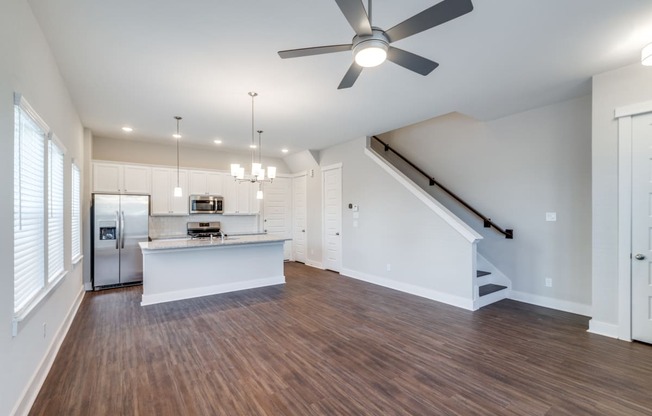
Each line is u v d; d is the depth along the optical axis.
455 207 5.22
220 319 3.79
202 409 2.08
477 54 2.78
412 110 4.31
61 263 3.24
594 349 2.91
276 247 5.64
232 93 3.68
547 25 2.35
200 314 3.97
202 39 2.54
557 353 2.84
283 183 8.05
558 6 2.13
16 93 1.88
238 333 3.35
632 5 2.11
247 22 2.31
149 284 4.42
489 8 2.14
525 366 2.62
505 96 3.79
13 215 1.85
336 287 5.36
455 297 4.31
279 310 4.13
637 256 3.02
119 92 3.64
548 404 2.11
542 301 4.23
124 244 5.42
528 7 2.14
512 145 4.48
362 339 3.19
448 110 4.33
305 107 4.18
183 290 4.68
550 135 4.11
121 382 2.40
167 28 2.38
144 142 6.25
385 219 5.44
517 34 2.47
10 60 1.82
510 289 4.56
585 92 3.67
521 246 4.42
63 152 3.25
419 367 2.62
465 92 3.66
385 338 3.21
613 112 3.10
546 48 2.69
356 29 1.82
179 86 3.48
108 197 5.30
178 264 4.66
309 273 6.53
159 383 2.38
